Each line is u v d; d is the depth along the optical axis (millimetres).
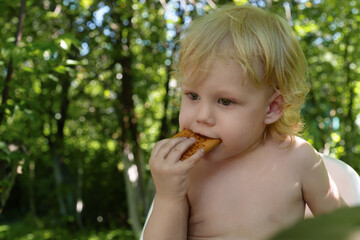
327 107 6320
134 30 6074
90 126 8828
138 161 7137
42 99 7430
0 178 3100
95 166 10109
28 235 8250
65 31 5918
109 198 9883
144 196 7070
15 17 5512
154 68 7297
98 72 6762
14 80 2781
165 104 6852
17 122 5746
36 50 2469
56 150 9062
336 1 6078
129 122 7117
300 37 5734
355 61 6262
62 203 9555
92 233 8594
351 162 6438
